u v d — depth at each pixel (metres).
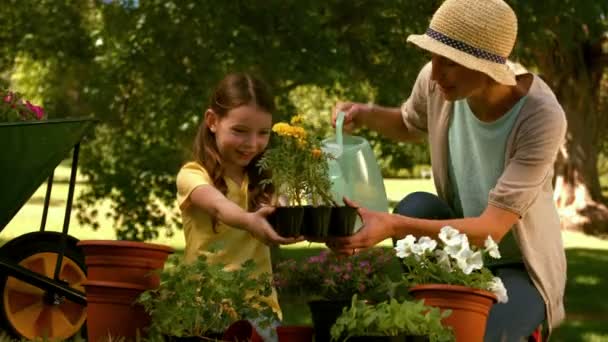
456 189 4.40
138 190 11.45
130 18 10.62
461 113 4.19
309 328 3.65
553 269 4.07
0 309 4.42
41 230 4.73
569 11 10.80
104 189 11.43
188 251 4.12
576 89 18.73
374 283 3.58
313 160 3.58
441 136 4.30
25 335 4.47
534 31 10.69
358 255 3.69
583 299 11.55
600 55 18.36
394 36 10.94
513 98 4.01
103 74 10.91
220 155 4.11
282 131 3.53
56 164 4.63
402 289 3.79
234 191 4.15
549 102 3.96
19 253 4.53
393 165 12.24
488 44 3.75
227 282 3.55
